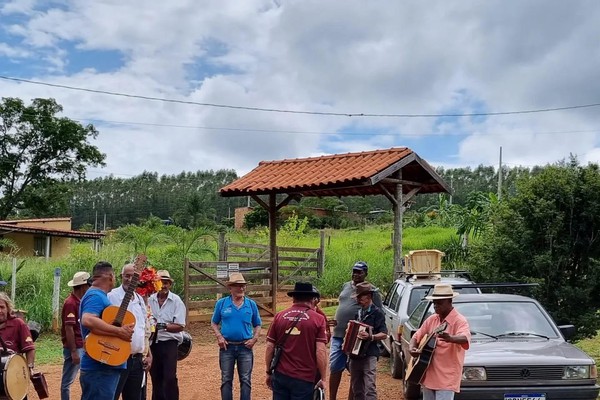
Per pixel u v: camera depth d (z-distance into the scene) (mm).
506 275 10852
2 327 6602
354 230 48281
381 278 20531
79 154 49562
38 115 48219
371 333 7379
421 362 6250
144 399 7492
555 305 10672
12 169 47656
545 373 7145
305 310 6141
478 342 7895
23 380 6277
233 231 42375
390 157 14922
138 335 6824
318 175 15555
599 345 13078
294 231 30859
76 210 115875
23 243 36656
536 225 10797
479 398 7051
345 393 9438
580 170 10898
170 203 115688
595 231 10633
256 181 16922
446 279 11336
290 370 6016
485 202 23516
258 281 18906
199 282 17047
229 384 7723
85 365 6113
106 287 6320
